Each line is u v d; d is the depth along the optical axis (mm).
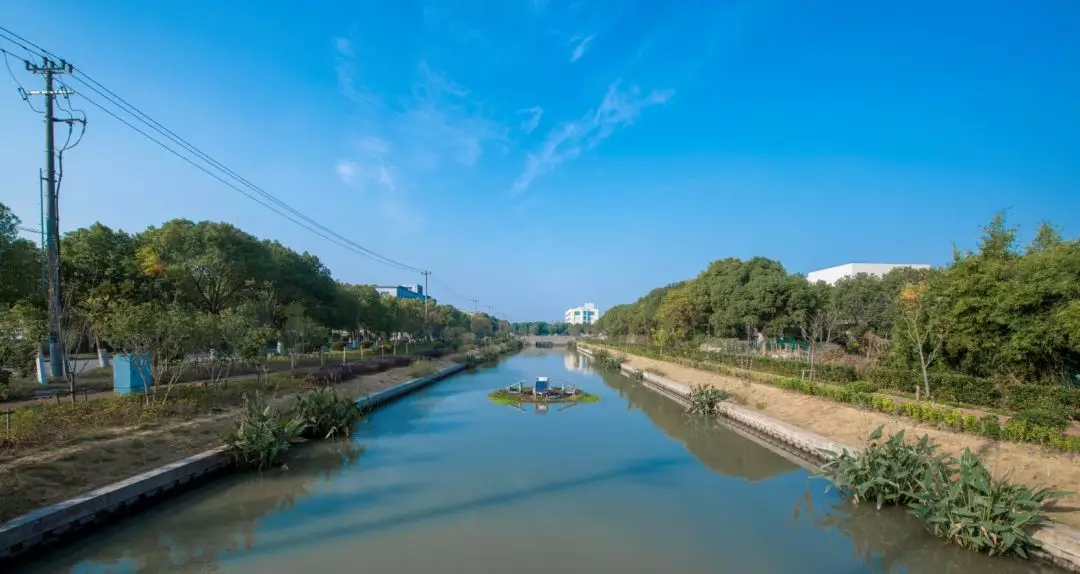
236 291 30375
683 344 42344
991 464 10812
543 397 27516
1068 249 14680
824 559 8773
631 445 17219
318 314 35031
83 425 12250
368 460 14867
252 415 14070
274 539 9328
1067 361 14406
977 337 15812
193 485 11797
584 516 10664
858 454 11094
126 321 13969
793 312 34656
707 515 10758
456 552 8883
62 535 8625
